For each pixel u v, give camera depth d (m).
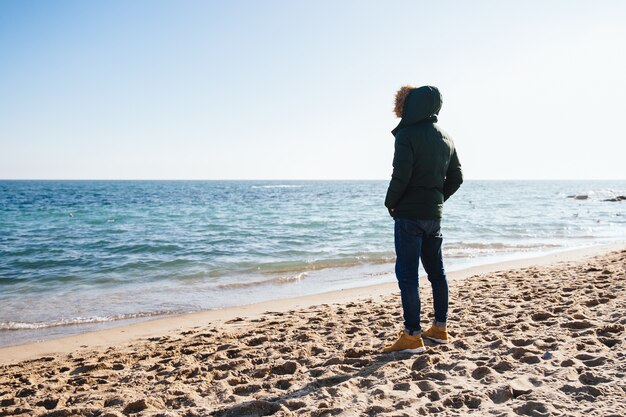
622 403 2.40
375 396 2.75
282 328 5.48
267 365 3.73
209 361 4.14
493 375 2.94
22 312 7.43
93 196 67.06
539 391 2.61
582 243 16.25
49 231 21.36
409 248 3.50
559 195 74.19
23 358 5.09
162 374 3.87
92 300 8.31
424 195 3.44
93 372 4.20
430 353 3.57
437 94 3.44
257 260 12.99
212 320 6.65
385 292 8.48
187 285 9.70
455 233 20.03
